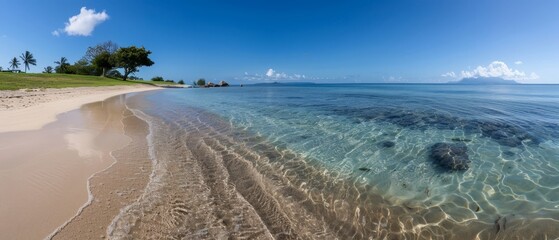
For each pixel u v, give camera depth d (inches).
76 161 239.1
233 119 518.3
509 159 270.1
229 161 274.8
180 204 181.8
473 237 154.4
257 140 357.1
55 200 166.7
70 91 1041.5
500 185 212.7
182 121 495.8
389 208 185.9
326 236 158.2
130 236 141.2
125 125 432.8
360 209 185.5
